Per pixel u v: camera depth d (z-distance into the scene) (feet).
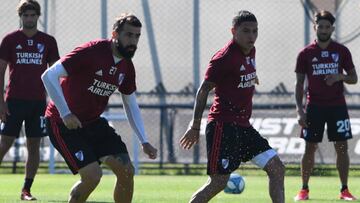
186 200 104.99
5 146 106.63
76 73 72.69
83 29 161.99
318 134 111.55
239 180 110.63
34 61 106.22
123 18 71.67
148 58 160.86
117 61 72.90
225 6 160.45
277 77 159.63
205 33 160.56
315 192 122.72
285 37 160.04
